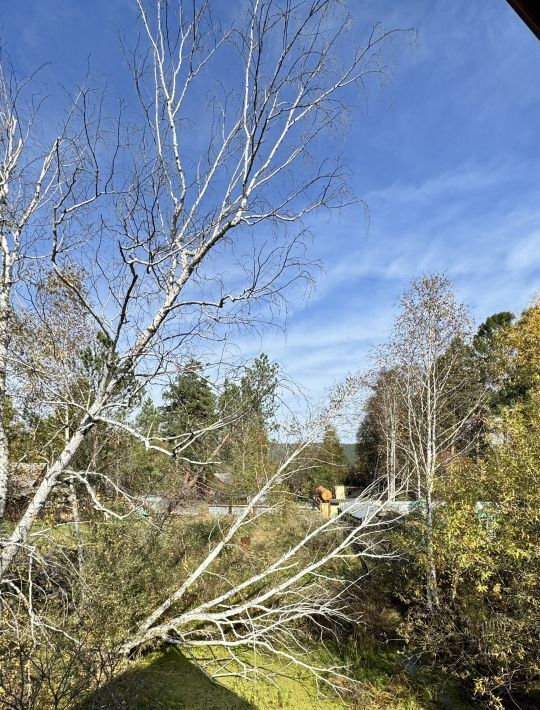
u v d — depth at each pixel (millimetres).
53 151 5070
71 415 6676
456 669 8477
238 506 10844
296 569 10883
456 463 10797
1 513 4738
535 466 7031
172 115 4469
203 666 8242
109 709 5637
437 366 13430
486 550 7297
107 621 6898
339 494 18969
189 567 9672
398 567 10633
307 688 8211
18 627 4934
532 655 7129
